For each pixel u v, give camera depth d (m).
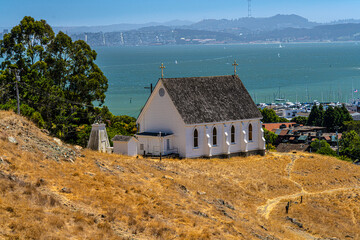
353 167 86.88
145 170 55.31
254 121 86.88
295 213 58.44
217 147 81.00
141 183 49.19
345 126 186.88
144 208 41.00
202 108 79.88
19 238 29.27
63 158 47.78
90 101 104.25
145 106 81.50
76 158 49.94
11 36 99.94
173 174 59.53
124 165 54.28
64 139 88.25
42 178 40.31
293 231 52.81
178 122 77.06
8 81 92.06
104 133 78.19
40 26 102.38
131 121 125.25
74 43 105.50
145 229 36.91
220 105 82.69
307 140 159.12
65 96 100.44
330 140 160.25
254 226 47.78
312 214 58.97
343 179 77.88
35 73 95.50
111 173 49.28
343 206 64.38
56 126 89.31
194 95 80.94
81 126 101.38
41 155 45.44
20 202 33.91
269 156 87.38
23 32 101.00
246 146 84.75
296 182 73.50
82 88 101.00
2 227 29.95
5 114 51.16
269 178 71.69
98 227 34.66
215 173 67.44
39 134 50.88
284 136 162.75
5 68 98.69
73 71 103.88
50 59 101.75
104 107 108.12
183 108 77.62
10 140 44.53
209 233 39.34
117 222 36.78
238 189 62.69
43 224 31.77
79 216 34.69
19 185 36.81
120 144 75.38
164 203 44.12
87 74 105.38
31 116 79.44
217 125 80.81
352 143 143.00
